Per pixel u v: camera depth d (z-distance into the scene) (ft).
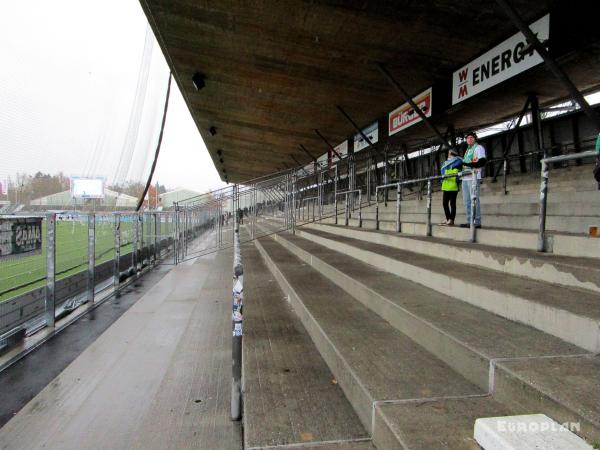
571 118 34.91
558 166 36.22
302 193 69.72
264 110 51.83
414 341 10.91
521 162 39.47
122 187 51.47
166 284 30.25
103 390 12.44
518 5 20.58
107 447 9.45
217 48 34.45
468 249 15.35
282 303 19.48
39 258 22.53
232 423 10.31
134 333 18.16
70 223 31.01
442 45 26.61
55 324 19.35
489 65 26.23
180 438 9.66
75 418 10.78
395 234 23.04
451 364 9.11
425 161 51.44
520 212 21.48
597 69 26.35
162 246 51.21
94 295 24.79
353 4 23.52
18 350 15.87
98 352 15.76
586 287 10.33
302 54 32.01
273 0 24.93
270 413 8.89
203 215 82.84
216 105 54.80
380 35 26.61
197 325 19.20
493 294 10.85
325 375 10.95
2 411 11.18
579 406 5.83
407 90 36.35
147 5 28.76
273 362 11.95
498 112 37.40
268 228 66.64
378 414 7.25
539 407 6.38
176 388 12.37
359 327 12.35
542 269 11.75
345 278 17.42
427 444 6.10
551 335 8.98
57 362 14.75
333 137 61.87
